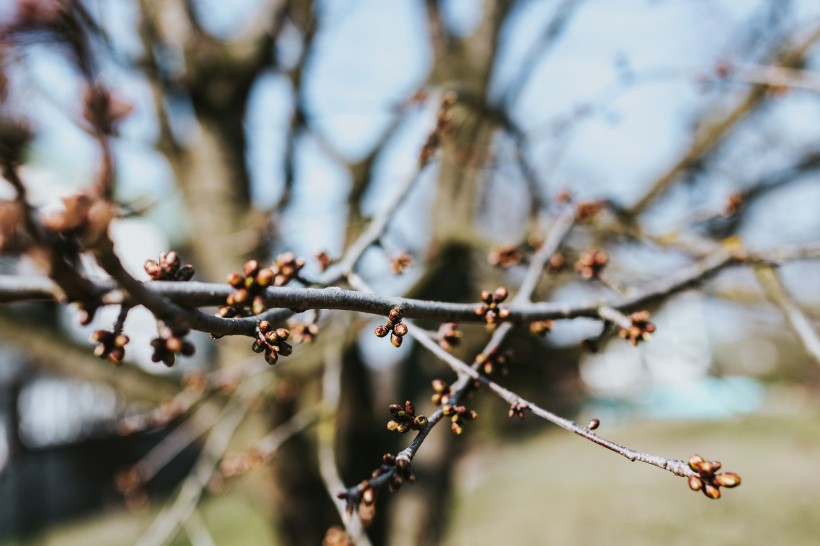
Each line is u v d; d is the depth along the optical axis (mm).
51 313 3646
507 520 10156
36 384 11305
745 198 4141
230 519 10883
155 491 12375
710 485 1085
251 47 3996
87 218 676
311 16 3881
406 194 2049
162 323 920
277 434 3354
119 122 695
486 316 1458
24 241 683
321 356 3543
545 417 1279
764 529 8320
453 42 4500
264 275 992
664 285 2133
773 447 12414
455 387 1460
